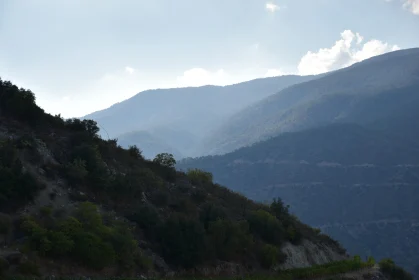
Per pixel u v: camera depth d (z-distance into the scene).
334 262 49.16
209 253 34.12
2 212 24.88
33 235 23.36
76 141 35.00
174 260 31.44
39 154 30.47
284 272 40.00
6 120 33.06
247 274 35.12
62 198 28.77
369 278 45.66
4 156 27.48
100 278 23.61
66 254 24.12
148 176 39.09
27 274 21.31
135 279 24.70
